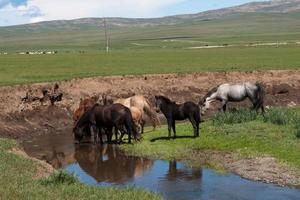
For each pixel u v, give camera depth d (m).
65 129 34.03
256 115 27.69
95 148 26.77
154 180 19.80
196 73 48.41
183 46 135.88
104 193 15.34
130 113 26.42
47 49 152.38
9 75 46.22
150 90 43.88
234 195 17.38
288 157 20.89
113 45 166.75
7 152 20.55
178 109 25.81
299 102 43.81
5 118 33.06
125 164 22.91
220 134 25.22
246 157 21.72
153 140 26.44
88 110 27.97
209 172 20.64
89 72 48.66
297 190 17.70
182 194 17.66
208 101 30.38
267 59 63.66
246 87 29.58
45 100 37.22
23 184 15.65
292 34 190.12
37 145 28.69
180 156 23.36
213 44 140.50
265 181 18.88
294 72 50.19
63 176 16.56
